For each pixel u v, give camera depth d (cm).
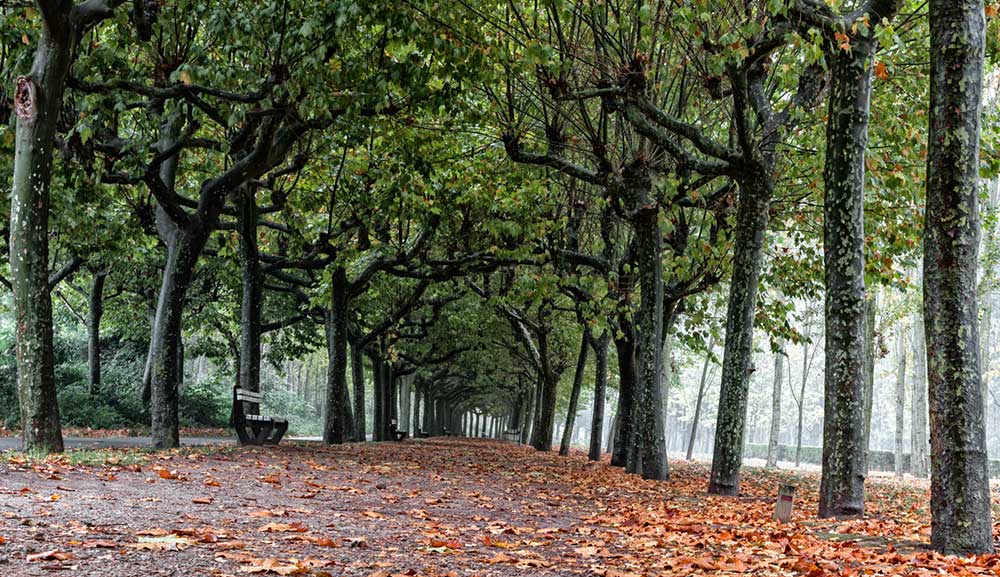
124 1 1293
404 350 3859
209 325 3456
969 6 789
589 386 4734
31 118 1247
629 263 2278
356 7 1262
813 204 1925
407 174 1825
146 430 3195
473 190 2034
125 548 542
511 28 1560
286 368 7550
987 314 3928
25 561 475
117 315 3606
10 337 3397
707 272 2117
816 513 1271
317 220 2231
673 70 1656
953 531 778
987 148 1480
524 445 4869
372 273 2438
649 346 1847
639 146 1780
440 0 1409
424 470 1630
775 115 1549
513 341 4156
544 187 2009
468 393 7275
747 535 898
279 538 646
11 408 3147
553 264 2303
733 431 1488
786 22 1284
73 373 3594
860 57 1123
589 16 1484
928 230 800
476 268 2422
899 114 1548
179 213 1605
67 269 2678
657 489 1595
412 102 1528
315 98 1351
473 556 656
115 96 1370
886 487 2514
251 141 1830
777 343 2209
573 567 643
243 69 1350
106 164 1588
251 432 2403
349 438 2998
